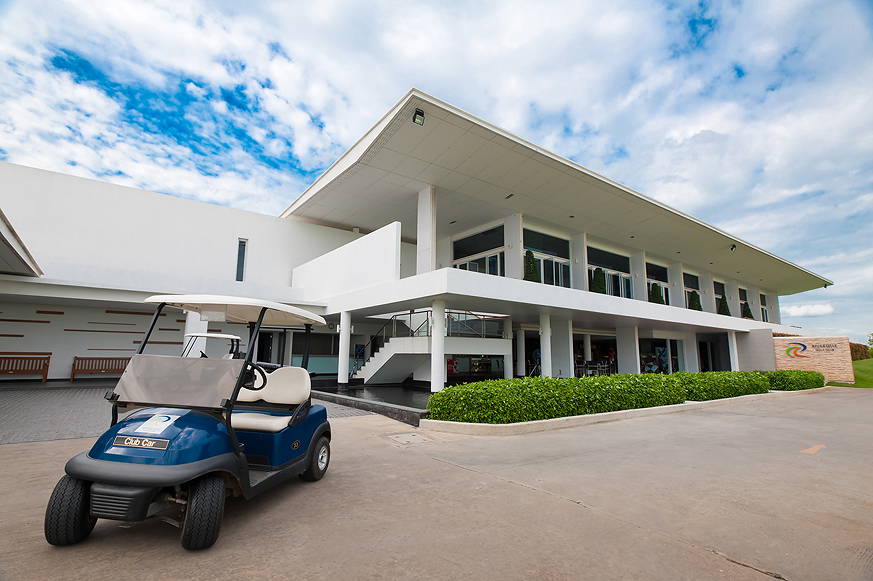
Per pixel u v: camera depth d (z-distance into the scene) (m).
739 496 4.20
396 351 14.64
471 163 14.66
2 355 13.89
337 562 2.75
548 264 19.83
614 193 17.06
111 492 2.74
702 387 12.62
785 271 31.20
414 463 5.37
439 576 2.58
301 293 17.81
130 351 15.93
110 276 13.45
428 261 15.69
